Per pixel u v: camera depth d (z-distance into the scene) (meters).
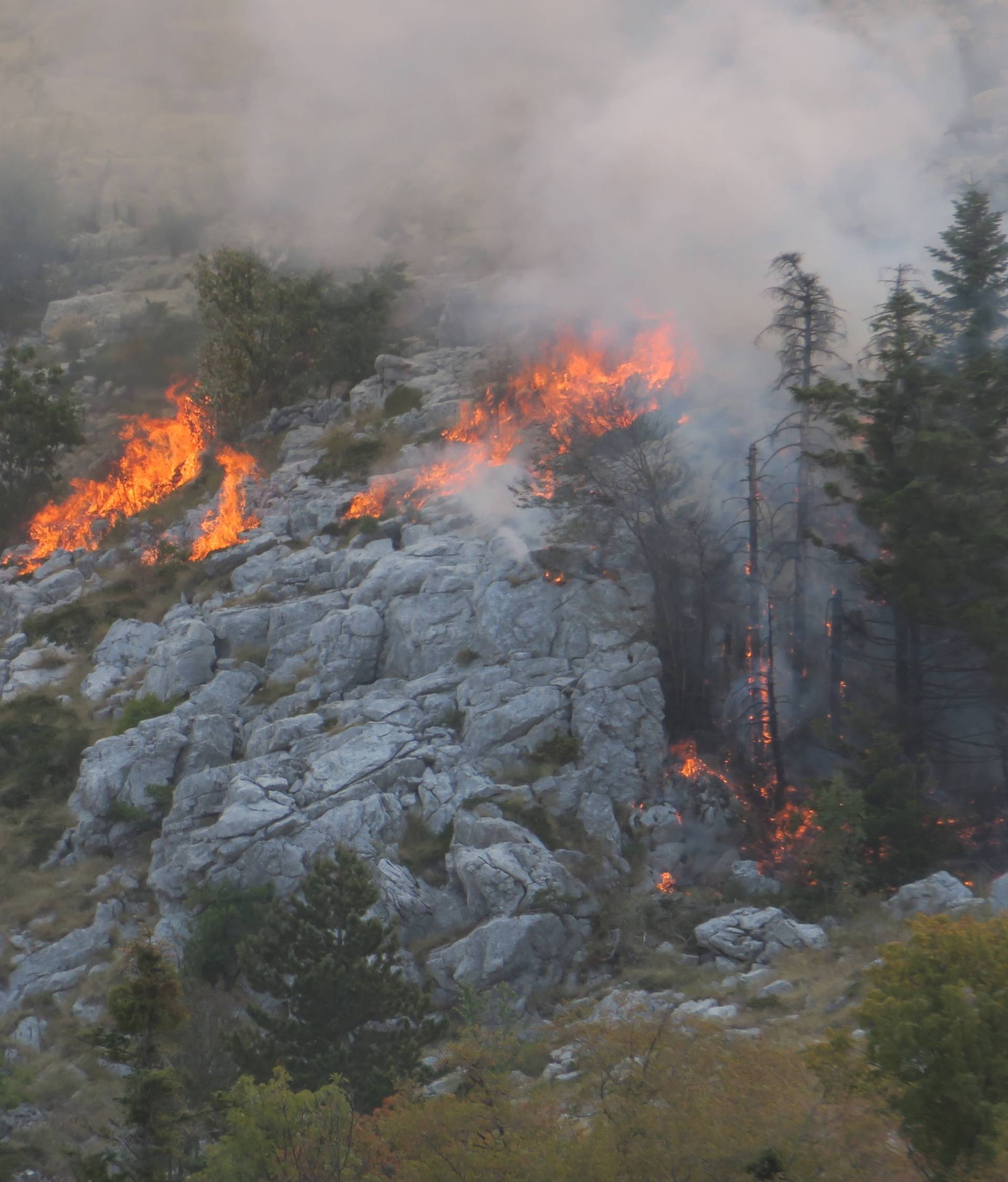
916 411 33.50
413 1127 12.97
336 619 39.28
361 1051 21.48
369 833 31.50
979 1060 12.08
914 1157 12.12
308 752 34.53
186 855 31.39
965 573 31.11
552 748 33.47
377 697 36.88
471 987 24.02
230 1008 27.36
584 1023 14.66
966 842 30.45
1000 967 12.68
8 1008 29.30
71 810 35.66
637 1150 11.85
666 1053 13.25
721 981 25.50
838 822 29.61
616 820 31.91
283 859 30.67
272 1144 13.61
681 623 36.00
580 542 38.00
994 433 34.09
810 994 22.77
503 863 29.50
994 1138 11.66
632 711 34.03
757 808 32.75
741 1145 11.81
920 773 31.53
